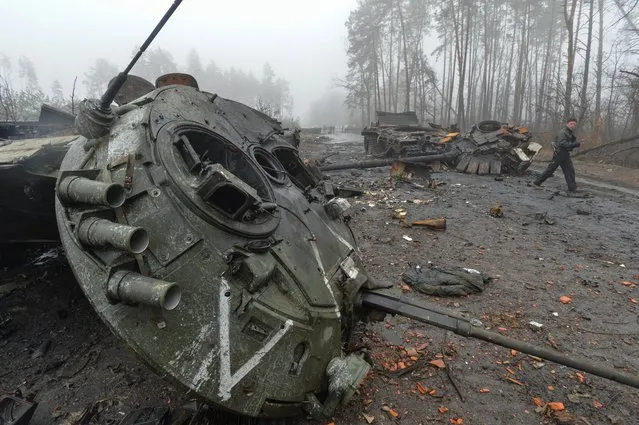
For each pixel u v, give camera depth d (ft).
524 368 13.97
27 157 12.71
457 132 56.18
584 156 68.18
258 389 8.91
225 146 12.85
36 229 17.24
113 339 14.78
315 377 9.95
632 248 25.80
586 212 33.40
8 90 54.24
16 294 17.40
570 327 16.66
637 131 73.10
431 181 43.55
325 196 15.84
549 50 120.67
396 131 59.88
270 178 13.19
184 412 10.75
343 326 11.44
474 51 139.03
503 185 44.55
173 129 11.44
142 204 9.72
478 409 12.04
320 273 11.12
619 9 71.15
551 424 11.57
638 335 16.22
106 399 11.82
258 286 9.51
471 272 20.72
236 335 8.99
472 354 14.60
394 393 12.51
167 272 9.00
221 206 11.02
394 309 11.55
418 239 26.32
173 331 8.54
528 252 24.67
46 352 13.98
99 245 8.89
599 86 83.05
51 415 11.30
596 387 13.17
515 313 17.57
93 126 11.48
